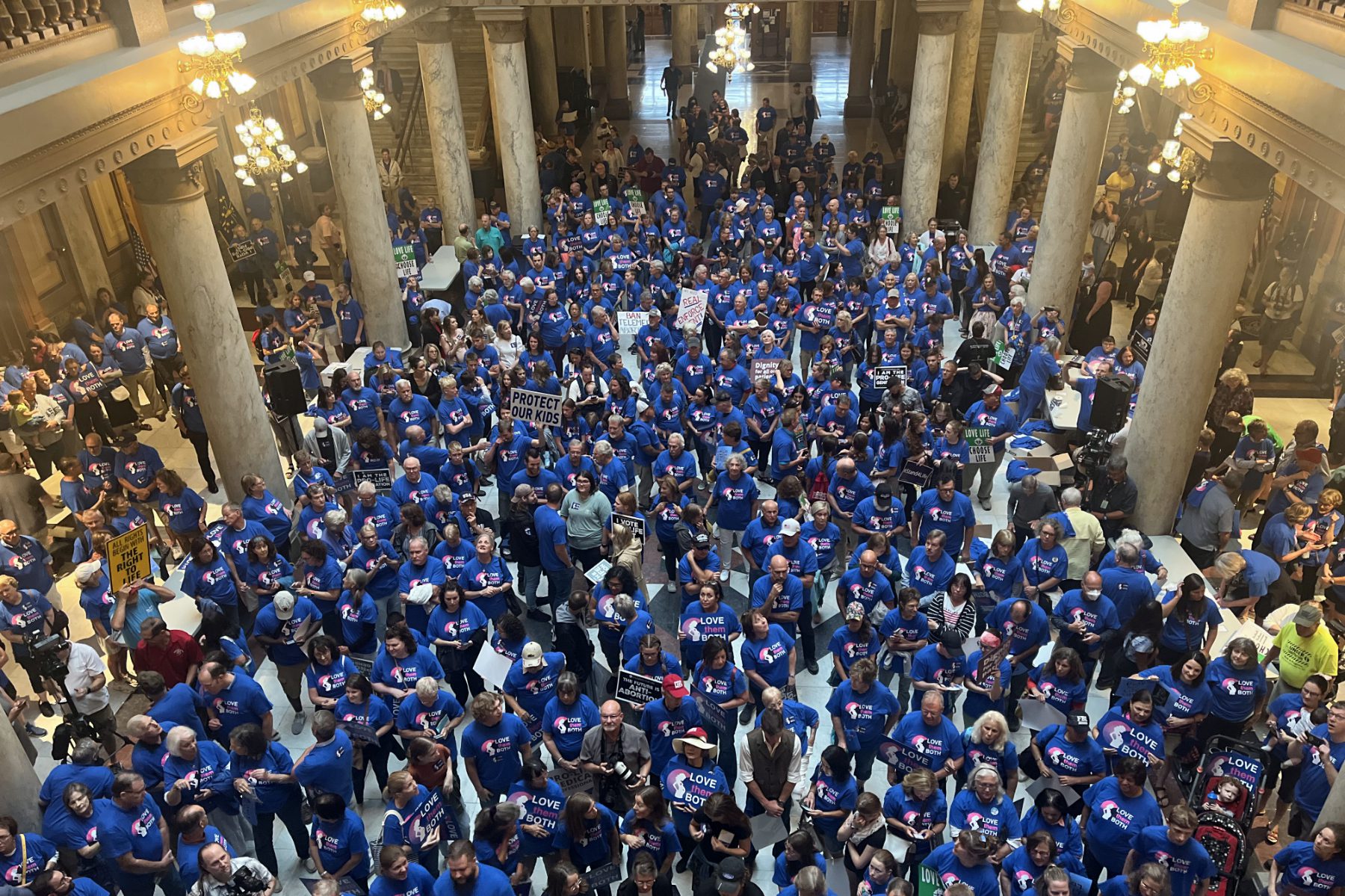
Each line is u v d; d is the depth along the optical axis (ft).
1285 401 52.60
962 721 30.27
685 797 23.57
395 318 54.54
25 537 33.68
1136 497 34.73
